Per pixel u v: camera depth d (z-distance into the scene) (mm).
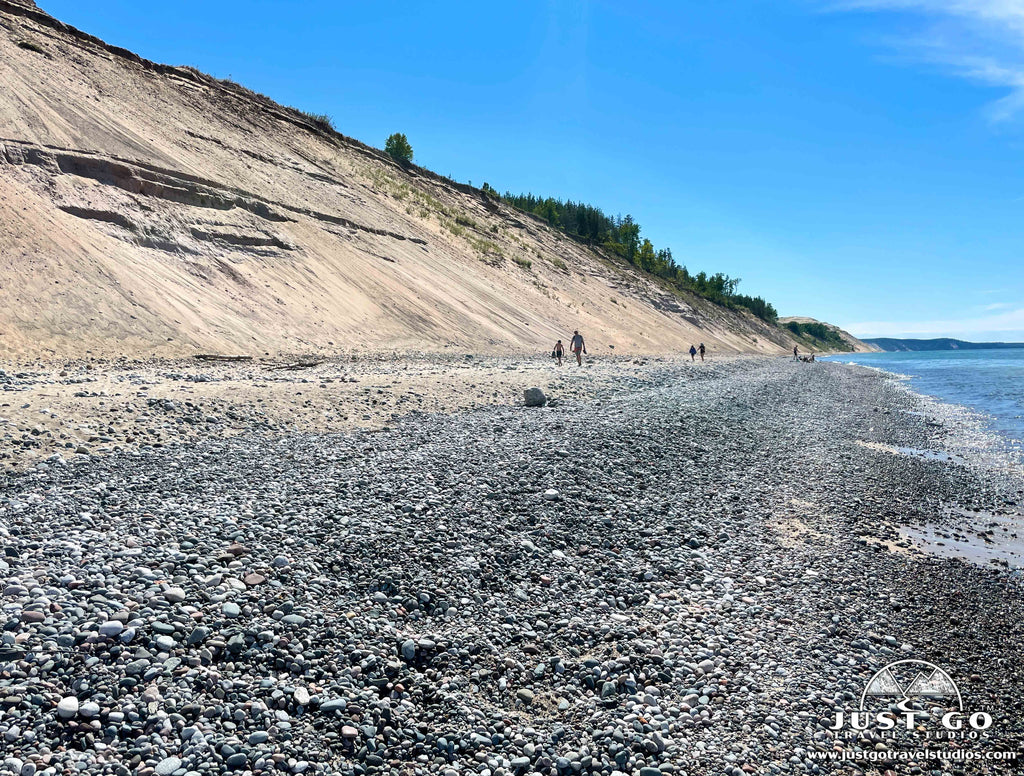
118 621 5402
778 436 19734
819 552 9742
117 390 13562
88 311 21422
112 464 9508
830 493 13453
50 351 18688
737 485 13180
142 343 21656
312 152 52125
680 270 149250
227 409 13391
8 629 5125
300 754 4418
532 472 11508
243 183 36844
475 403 18688
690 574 8383
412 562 7441
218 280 28734
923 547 10547
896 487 14531
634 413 19531
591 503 10492
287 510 8477
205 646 5359
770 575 8609
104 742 4242
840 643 6895
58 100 30188
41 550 6488
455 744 4766
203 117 42125
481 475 11008
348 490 9492
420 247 49906
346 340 30844
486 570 7586
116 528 7273
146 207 28844
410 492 9703
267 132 48469
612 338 63562
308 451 11516
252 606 6016
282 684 5074
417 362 29125
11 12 35500
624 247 121438
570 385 24406
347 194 48188
